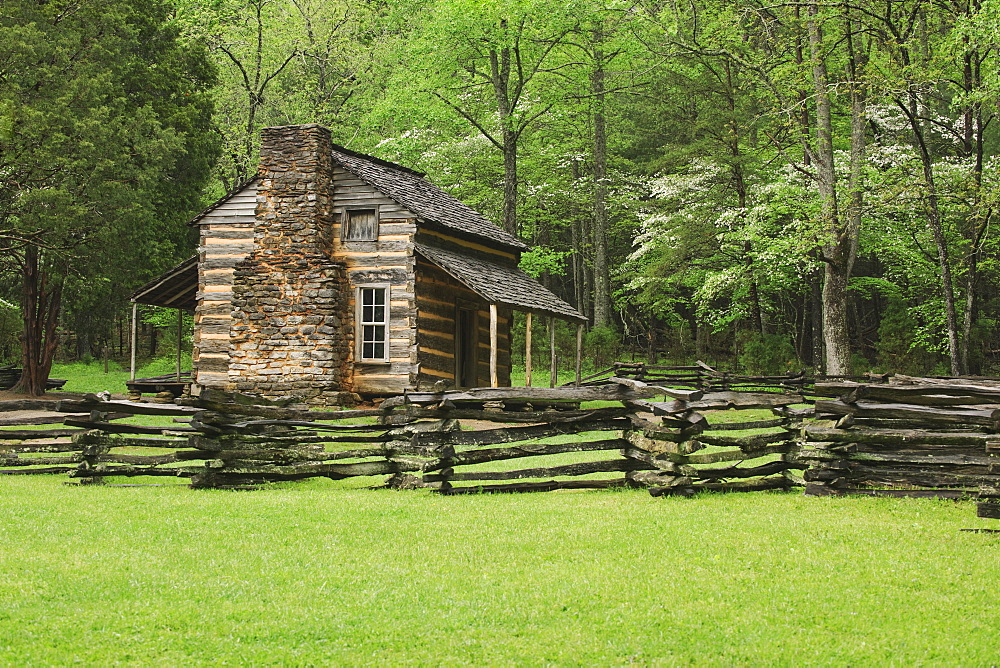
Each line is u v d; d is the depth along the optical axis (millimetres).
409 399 12469
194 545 9164
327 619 6992
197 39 41000
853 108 27578
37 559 8492
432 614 7105
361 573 8180
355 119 45156
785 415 12383
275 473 12688
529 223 47031
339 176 23469
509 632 6766
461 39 33656
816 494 11594
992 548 9008
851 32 27406
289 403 13258
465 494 12055
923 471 11312
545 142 42688
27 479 13492
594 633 6734
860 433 11297
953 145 34969
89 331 45844
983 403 10656
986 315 38344
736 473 12086
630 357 42938
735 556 8703
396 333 22750
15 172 26688
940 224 29609
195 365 24125
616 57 39125
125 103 31250
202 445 12336
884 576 8062
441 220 23922
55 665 6066
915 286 35625
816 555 8719
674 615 7090
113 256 28406
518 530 9711
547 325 42094
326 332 22406
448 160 40000
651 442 12031
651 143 46469
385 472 12742
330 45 44438
